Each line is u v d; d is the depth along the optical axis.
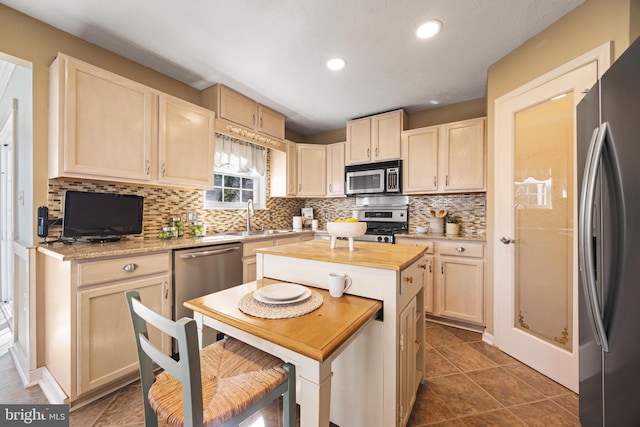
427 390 1.67
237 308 1.06
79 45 1.92
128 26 1.81
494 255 2.24
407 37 1.93
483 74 2.46
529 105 1.94
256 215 3.62
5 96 2.56
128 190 2.24
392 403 1.16
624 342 0.88
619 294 0.90
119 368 1.64
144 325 0.92
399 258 1.32
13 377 1.80
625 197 0.86
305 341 0.81
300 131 4.23
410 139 3.14
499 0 1.59
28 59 1.70
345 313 1.02
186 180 2.30
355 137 3.53
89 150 1.73
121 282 1.66
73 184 1.93
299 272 1.41
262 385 0.91
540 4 1.62
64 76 1.64
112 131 1.83
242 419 0.83
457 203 3.14
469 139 2.79
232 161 3.17
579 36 1.63
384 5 1.63
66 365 1.50
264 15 1.71
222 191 3.29
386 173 3.25
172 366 0.73
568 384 1.68
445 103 3.12
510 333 2.08
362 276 1.22
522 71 2.01
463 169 2.81
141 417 1.46
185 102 2.30
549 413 1.48
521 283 2.03
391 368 1.16
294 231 3.37
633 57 0.82
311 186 3.83
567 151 1.73
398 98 2.98
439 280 2.71
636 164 0.81
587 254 1.03
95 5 1.62
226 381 0.93
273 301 1.10
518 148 2.05
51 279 1.66
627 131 0.85
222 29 1.84
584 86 1.61
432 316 2.83
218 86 2.61
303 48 2.06
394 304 1.15
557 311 1.78
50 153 1.75
